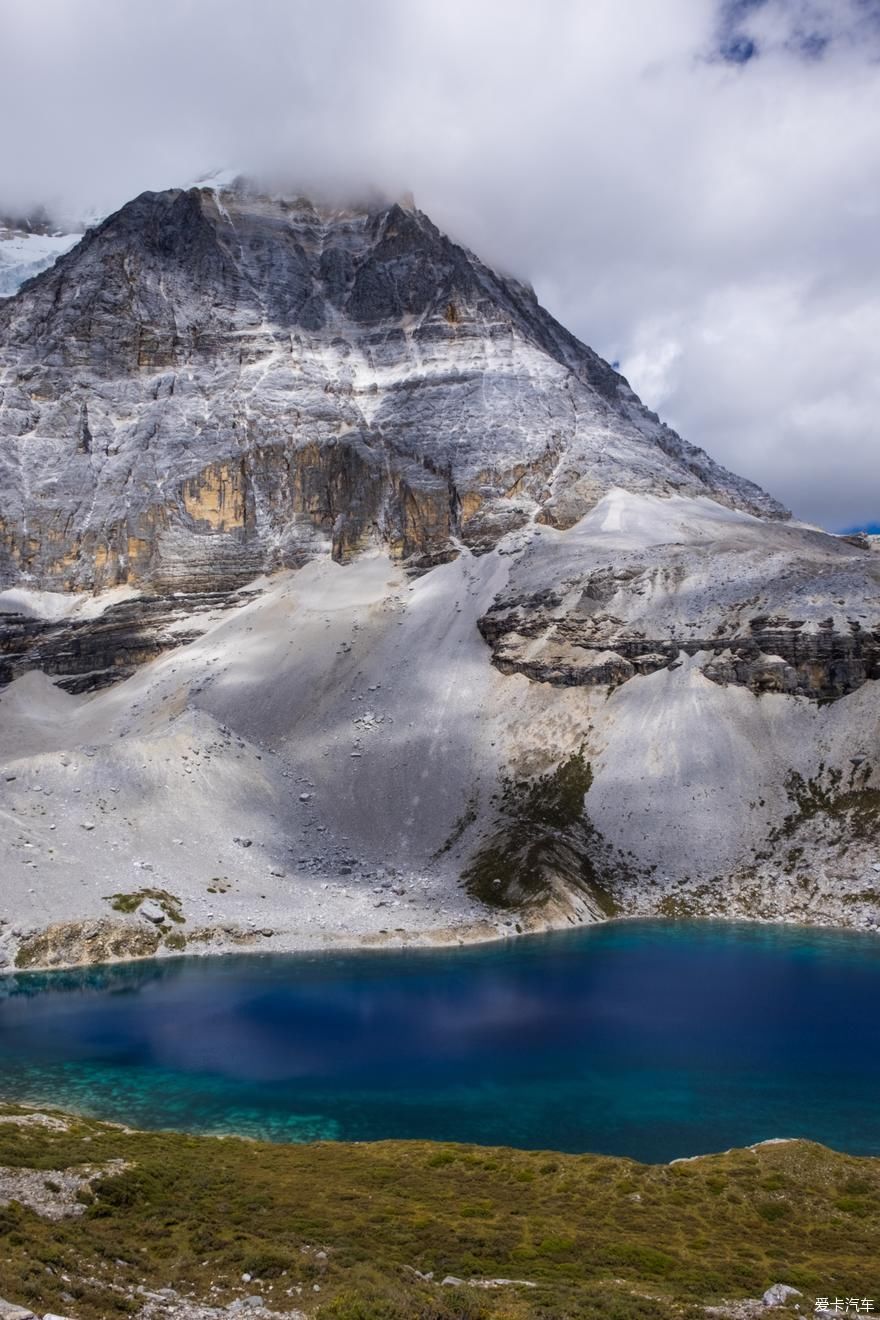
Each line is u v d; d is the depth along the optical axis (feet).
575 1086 244.01
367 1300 111.34
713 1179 177.27
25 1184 151.02
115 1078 253.44
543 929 429.38
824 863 461.78
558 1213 160.97
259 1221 147.74
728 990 328.70
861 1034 282.15
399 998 326.44
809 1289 129.18
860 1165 181.57
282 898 451.53
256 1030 293.64
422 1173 182.09
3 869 419.95
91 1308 106.52
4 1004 324.60
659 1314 114.73
